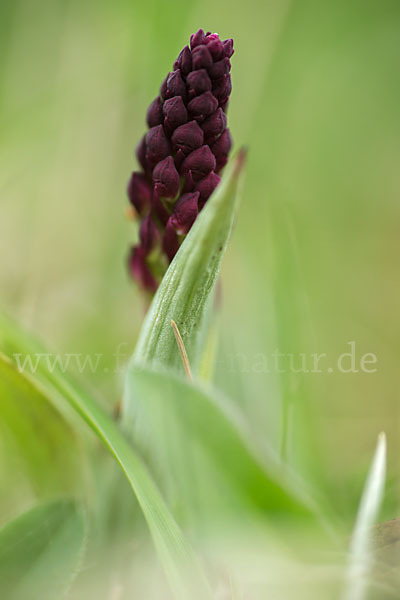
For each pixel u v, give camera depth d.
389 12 0.51
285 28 0.49
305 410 0.35
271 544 0.30
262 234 0.42
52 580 0.29
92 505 0.32
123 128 0.43
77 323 0.39
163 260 0.31
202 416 0.29
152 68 0.43
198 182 0.30
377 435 0.38
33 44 0.44
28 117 0.42
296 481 0.33
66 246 0.41
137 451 0.30
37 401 0.31
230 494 0.30
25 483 0.33
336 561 0.30
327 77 0.50
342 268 0.47
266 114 0.48
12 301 0.40
